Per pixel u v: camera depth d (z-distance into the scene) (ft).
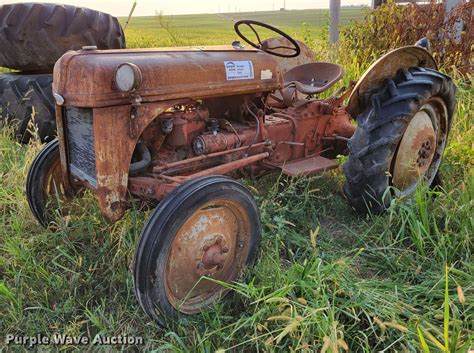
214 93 8.89
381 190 10.18
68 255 9.07
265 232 9.81
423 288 8.21
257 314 7.11
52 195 10.19
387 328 7.23
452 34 21.12
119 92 7.60
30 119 14.57
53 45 14.65
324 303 7.34
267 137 10.45
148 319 7.93
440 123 11.61
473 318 7.44
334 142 12.30
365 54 21.53
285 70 13.97
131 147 7.93
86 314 7.77
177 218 7.22
